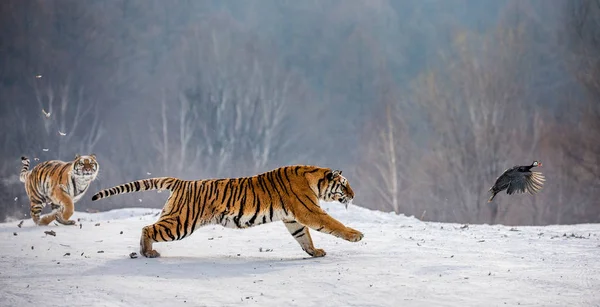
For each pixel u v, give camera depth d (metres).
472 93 95.38
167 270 21.44
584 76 94.00
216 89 125.19
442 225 33.53
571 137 89.75
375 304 17.66
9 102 114.31
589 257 23.34
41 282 19.91
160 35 146.38
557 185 85.50
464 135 93.38
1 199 78.56
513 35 110.50
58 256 23.97
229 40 141.62
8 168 95.06
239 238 28.03
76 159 32.22
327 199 24.14
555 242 27.05
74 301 17.97
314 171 24.00
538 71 122.12
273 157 118.00
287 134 124.56
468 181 87.88
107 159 108.62
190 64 134.12
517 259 22.86
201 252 25.08
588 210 83.81
